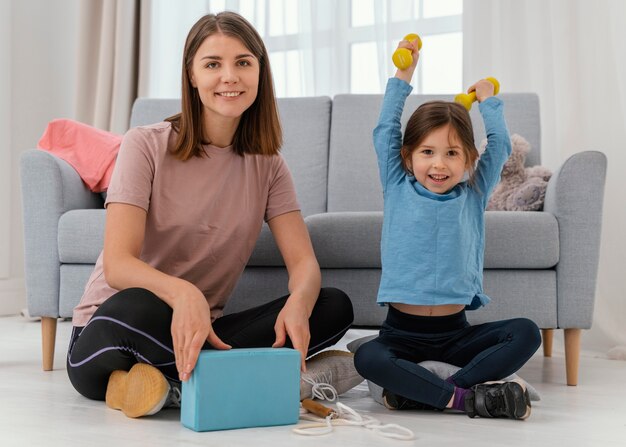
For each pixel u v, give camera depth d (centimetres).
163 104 318
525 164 291
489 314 223
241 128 192
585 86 316
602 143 314
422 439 149
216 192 188
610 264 310
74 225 236
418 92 355
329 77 370
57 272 239
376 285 227
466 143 188
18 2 415
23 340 303
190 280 190
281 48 384
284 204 199
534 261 221
